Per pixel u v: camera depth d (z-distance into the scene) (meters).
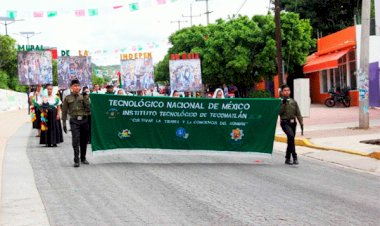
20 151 15.16
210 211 7.84
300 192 9.24
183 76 23.89
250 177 10.82
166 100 12.96
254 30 38.06
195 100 13.04
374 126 20.28
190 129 13.16
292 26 37.53
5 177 10.87
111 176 10.92
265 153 13.28
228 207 8.08
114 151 12.91
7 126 25.94
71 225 7.18
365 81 19.30
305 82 20.83
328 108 33.41
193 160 13.41
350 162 12.88
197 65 23.91
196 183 10.11
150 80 24.89
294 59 38.06
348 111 29.28
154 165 12.48
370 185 9.98
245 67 37.69
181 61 23.92
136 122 12.98
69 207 8.23
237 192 9.23
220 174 11.20
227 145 13.23
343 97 33.47
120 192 9.29
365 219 7.35
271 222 7.17
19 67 24.39
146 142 13.09
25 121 29.72
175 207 8.12
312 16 50.38
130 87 24.92
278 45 23.80
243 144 13.24
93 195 9.08
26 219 7.54
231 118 13.17
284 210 7.87
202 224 7.10
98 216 7.62
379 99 29.56
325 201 8.51
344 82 35.66
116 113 12.87
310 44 39.69
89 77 25.39
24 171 11.60
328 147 15.34
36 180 10.52
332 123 22.36
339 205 8.22
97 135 12.73
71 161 13.10
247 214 7.63
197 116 13.12
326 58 36.47
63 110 12.31
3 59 60.22
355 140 16.31
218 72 39.91
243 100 13.12
